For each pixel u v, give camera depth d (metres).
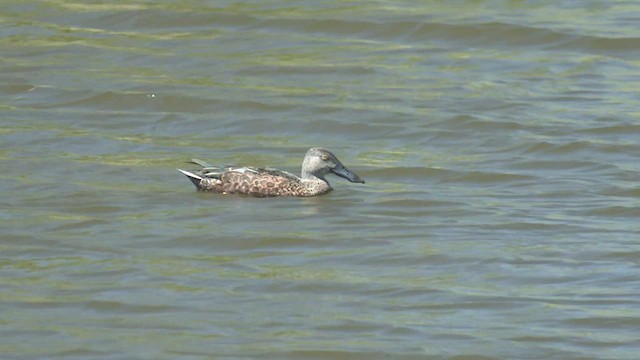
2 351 14.26
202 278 16.20
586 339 14.60
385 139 22.22
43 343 14.44
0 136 21.80
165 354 14.23
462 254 16.97
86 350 14.30
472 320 15.09
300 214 18.44
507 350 14.38
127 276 16.23
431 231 17.81
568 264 16.66
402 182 20.08
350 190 19.59
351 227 17.94
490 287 15.98
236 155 21.30
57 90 24.23
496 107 23.47
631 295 15.70
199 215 18.33
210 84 24.66
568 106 23.52
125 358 14.13
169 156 21.08
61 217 18.16
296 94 24.17
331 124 22.78
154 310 15.28
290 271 16.44
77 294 15.68
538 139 21.86
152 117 23.11
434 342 14.55
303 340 14.58
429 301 15.59
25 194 19.06
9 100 23.88
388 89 24.48
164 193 19.22
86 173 20.05
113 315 15.16
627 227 17.97
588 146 21.47
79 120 22.84
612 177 20.19
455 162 20.91
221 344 14.47
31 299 15.53
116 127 22.61
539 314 15.23
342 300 15.62
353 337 14.68
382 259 16.84
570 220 18.22
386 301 15.59
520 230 17.86
